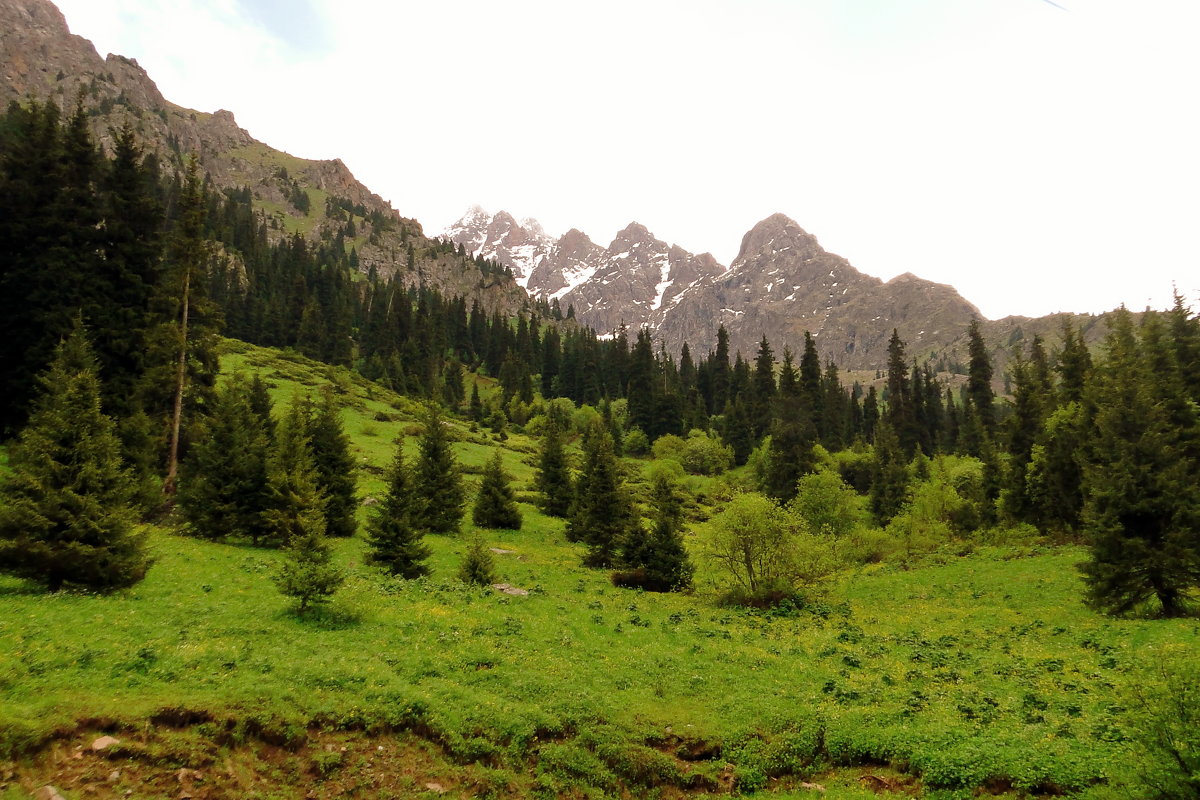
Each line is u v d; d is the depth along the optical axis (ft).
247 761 41.81
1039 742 47.39
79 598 63.72
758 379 452.35
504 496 178.60
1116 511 92.38
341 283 614.75
